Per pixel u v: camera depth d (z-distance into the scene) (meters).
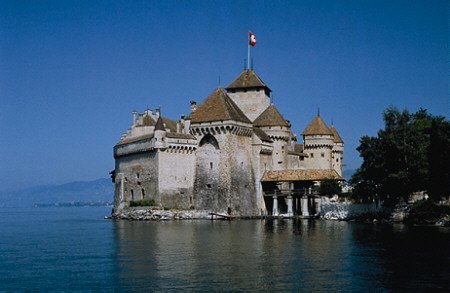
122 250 59.81
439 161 87.19
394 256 52.69
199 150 121.25
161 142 116.31
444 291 38.81
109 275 45.59
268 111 133.88
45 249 64.69
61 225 119.38
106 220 135.12
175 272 45.94
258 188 124.19
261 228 86.06
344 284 40.91
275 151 131.25
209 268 47.28
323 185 115.19
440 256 52.50
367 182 104.94
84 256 57.06
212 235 74.12
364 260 50.50
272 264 48.84
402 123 99.62
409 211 96.31
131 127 130.50
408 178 93.25
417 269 46.16
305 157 142.00
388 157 97.50
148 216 115.12
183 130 122.69
